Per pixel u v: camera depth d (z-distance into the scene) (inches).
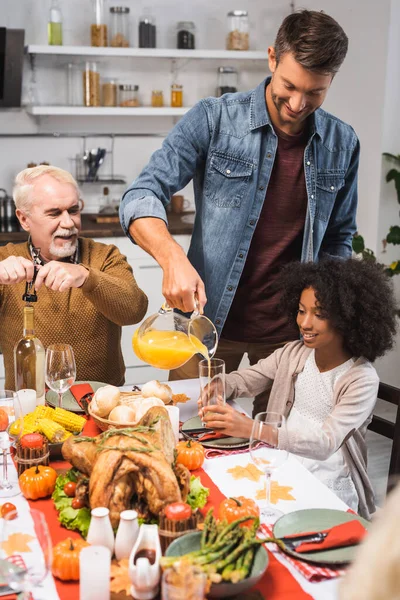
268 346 88.6
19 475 57.3
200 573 36.7
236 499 50.2
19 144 167.9
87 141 172.4
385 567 22.2
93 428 65.2
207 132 82.6
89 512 49.5
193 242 87.7
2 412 55.1
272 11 176.2
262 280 86.2
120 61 170.6
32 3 161.8
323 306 70.9
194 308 64.5
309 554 46.2
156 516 48.9
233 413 63.8
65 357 65.1
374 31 139.9
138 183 79.4
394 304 74.8
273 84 74.7
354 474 70.8
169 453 51.4
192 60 175.0
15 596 41.7
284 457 51.7
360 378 70.9
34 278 76.0
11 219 159.9
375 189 143.7
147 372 159.8
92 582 40.7
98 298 78.3
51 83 166.2
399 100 140.0
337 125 85.5
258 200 83.4
